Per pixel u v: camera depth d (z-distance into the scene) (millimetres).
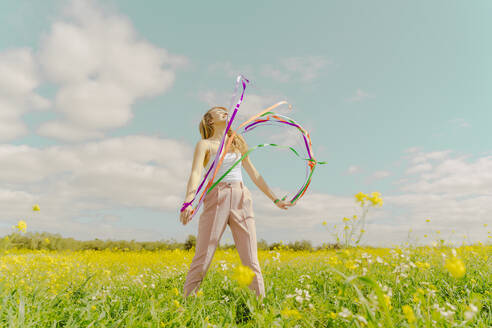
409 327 1447
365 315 1324
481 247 4824
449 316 1420
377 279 2613
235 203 2512
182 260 6793
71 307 1989
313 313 1675
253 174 2936
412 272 2795
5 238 3361
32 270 4047
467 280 2855
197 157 2584
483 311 2037
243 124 2398
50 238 9750
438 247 3830
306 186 2895
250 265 2422
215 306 2201
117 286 3213
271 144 2326
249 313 1987
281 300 2289
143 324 1668
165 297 2207
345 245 1943
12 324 1549
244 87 2361
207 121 2822
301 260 6207
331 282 2807
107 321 1745
